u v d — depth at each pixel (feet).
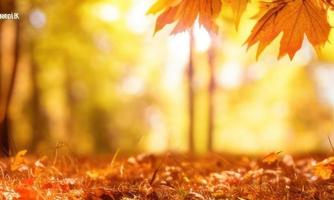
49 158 27.66
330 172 17.15
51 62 70.23
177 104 112.47
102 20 62.44
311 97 96.07
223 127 102.53
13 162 20.67
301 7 15.55
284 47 16.05
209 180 19.88
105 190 16.42
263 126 102.73
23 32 58.49
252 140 104.99
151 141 108.17
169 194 16.83
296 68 89.81
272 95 96.58
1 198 14.73
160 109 113.09
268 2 16.07
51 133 90.74
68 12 56.18
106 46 75.82
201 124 98.02
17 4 48.96
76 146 96.12
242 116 101.71
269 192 17.33
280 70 91.04
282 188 17.90
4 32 56.08
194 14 15.66
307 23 15.70
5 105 53.01
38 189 15.84
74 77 80.48
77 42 65.31
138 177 20.44
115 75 86.17
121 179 20.17
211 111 67.56
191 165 23.75
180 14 15.61
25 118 84.94
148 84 104.83
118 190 16.69
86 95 92.68
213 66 65.67
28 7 50.29
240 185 18.76
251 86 94.38
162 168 22.67
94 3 54.70
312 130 100.68
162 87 106.63
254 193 17.07
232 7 15.78
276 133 103.96
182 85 101.91
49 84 81.61
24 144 83.71
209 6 15.58
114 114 106.93
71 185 17.79
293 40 15.93
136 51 80.69
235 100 97.30
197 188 18.06
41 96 86.38
